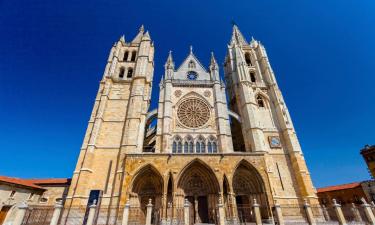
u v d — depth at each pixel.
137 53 56.16
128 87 48.38
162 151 39.09
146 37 57.25
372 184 41.53
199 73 54.34
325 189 53.50
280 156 41.62
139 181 33.97
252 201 34.22
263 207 32.59
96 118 41.31
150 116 46.00
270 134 44.50
